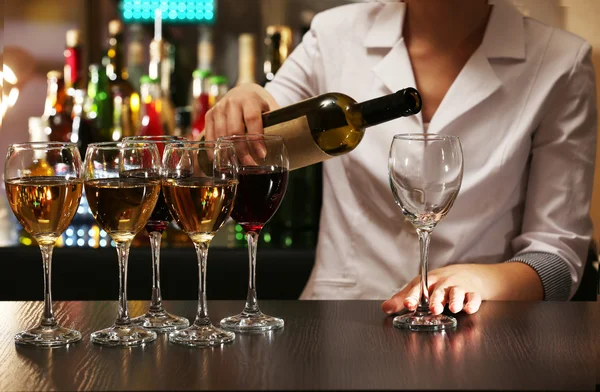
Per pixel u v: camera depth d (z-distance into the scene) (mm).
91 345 895
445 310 1084
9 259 2154
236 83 2703
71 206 918
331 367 798
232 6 2672
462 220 1646
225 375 770
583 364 808
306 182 2377
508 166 1624
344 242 1774
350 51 1789
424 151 979
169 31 2676
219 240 2322
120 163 911
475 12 1658
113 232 940
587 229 1631
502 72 1660
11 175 904
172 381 752
